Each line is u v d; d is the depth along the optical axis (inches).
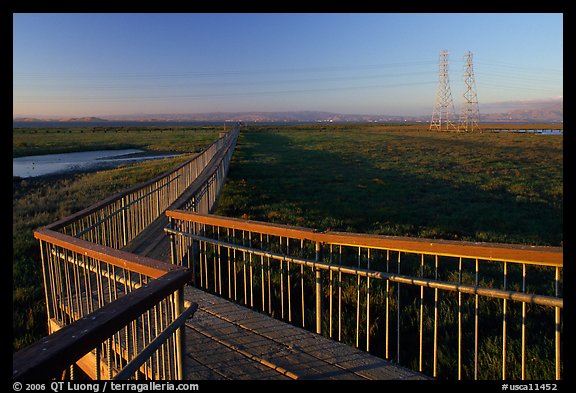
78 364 181.2
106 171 1099.9
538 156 1371.8
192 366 148.3
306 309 243.9
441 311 236.5
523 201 605.0
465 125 4168.3
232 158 1352.1
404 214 512.4
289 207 557.9
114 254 123.1
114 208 314.7
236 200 603.2
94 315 72.6
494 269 310.5
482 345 197.0
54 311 197.3
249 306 250.1
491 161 1221.1
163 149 1951.3
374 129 4707.2
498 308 240.4
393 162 1205.7
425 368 181.2
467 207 560.7
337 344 165.9
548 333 207.2
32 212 536.4
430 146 1897.1
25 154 1756.9
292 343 166.4
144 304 82.5
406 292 263.0
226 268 303.9
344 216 506.9
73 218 206.1
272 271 296.0
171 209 247.6
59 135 3506.4
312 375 142.2
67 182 886.4
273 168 1063.0
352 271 159.5
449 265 320.2
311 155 1459.2
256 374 143.6
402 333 213.0
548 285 271.4
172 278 97.3
